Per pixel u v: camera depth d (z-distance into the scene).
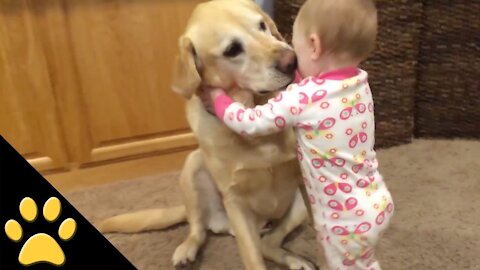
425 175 1.94
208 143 1.38
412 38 1.99
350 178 1.18
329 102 1.13
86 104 1.99
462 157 2.04
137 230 1.76
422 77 2.12
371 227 1.18
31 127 1.99
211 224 1.72
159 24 1.93
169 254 1.69
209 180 1.63
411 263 1.54
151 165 2.16
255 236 1.49
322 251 1.38
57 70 1.92
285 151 1.35
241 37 1.25
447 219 1.71
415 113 2.19
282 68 1.21
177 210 1.76
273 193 1.45
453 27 2.00
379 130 2.10
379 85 2.02
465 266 1.52
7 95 1.91
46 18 1.83
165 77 2.01
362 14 1.12
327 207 1.21
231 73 1.28
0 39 1.83
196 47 1.29
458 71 2.06
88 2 1.84
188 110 1.44
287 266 1.54
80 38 1.89
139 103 2.04
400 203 1.80
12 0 1.78
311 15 1.15
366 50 1.17
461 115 2.13
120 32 1.91
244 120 1.17
